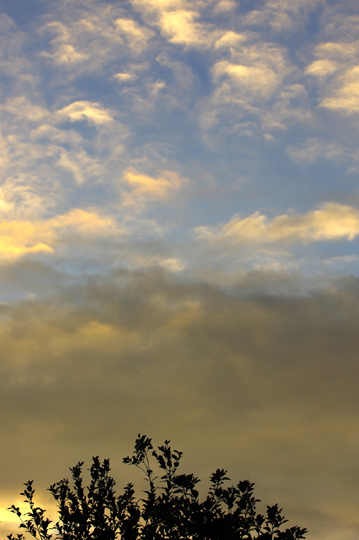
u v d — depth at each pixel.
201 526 10.70
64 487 12.40
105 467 12.55
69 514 11.69
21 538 11.67
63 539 11.48
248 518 11.45
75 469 12.70
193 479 11.77
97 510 11.80
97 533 11.29
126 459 12.17
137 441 12.30
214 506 11.19
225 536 10.50
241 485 11.71
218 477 11.70
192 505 11.16
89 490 12.30
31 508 12.12
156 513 11.20
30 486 12.41
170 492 11.67
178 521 11.03
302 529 11.12
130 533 11.05
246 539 11.07
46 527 11.73
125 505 11.93
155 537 10.92
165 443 12.27
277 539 10.98
